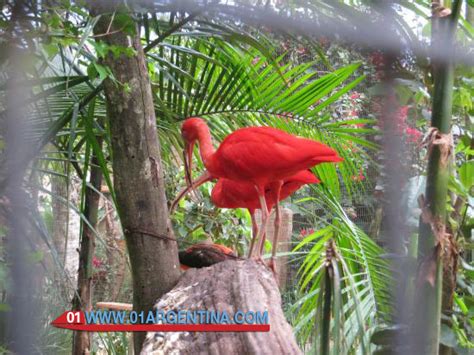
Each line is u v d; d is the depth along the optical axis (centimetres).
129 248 210
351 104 410
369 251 279
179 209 417
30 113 237
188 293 185
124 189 206
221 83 294
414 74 230
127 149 204
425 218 213
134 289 212
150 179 207
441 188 212
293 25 203
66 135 256
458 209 253
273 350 146
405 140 243
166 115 248
